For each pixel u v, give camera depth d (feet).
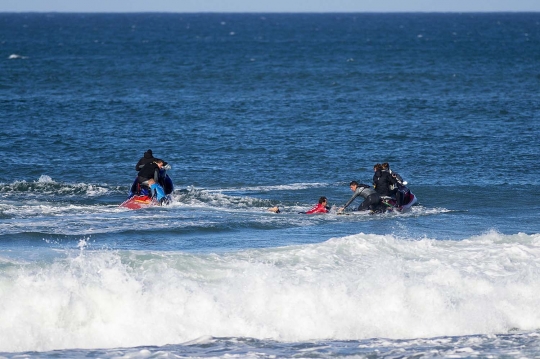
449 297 132.77
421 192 250.37
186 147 331.16
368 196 222.07
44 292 122.72
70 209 215.72
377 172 227.40
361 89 603.67
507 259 154.51
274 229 195.72
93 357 111.65
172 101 504.02
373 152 321.93
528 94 560.61
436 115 440.86
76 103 482.69
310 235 188.03
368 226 202.08
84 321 122.42
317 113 447.83
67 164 291.58
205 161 301.63
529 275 143.13
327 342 120.47
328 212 220.64
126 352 114.62
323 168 290.35
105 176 272.51
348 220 210.59
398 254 157.58
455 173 280.72
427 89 603.67
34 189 242.99
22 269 133.80
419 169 287.89
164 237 181.27
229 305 127.03
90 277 128.88
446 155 315.58
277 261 149.48
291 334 123.54
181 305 125.90
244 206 228.63
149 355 112.57
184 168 287.69
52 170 279.90
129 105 476.13
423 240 168.14
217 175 276.41
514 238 173.58
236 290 130.11
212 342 119.44
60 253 151.43
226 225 196.75
